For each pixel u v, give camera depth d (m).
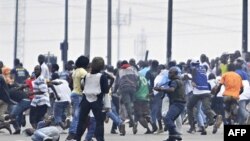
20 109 51.62
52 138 40.47
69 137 45.25
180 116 48.97
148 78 57.41
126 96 53.25
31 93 51.03
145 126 53.28
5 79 53.59
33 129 46.62
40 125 41.88
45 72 53.03
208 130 56.94
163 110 48.72
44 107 50.12
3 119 51.84
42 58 53.25
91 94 40.34
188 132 53.34
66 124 51.97
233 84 51.00
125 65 53.53
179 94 44.09
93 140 45.62
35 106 50.03
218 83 52.91
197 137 50.41
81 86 44.22
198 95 52.69
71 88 45.81
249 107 55.50
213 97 57.50
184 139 48.84
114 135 52.09
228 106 51.34
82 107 40.56
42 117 50.28
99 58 40.50
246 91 52.19
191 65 53.94
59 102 51.00
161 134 53.06
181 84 44.19
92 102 40.34
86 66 45.50
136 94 53.06
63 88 51.09
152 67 57.78
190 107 53.06
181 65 59.25
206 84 52.88
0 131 54.78
